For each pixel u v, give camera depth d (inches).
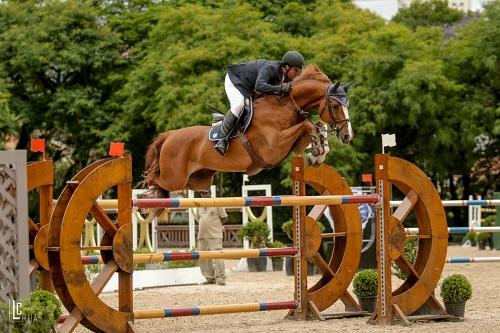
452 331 337.7
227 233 1034.1
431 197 374.6
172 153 402.6
